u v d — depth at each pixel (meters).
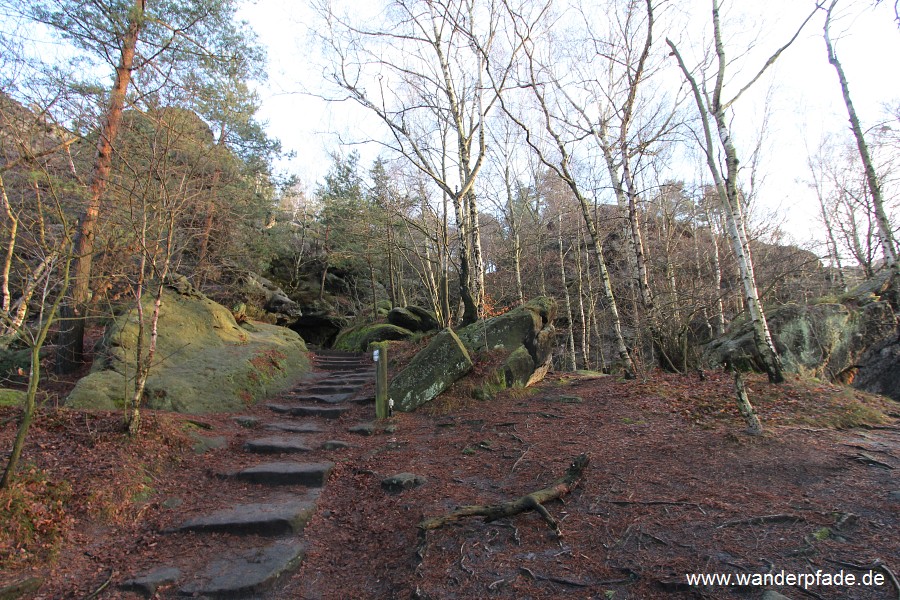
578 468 4.67
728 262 15.00
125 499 4.64
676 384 8.43
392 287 24.48
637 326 10.57
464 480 5.20
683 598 2.93
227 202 12.70
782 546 3.37
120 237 7.16
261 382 9.59
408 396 8.19
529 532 3.90
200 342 10.12
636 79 9.56
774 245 17.92
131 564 3.81
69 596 3.40
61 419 5.88
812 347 10.24
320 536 4.35
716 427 6.15
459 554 3.68
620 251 16.92
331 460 6.06
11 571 3.50
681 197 15.74
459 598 3.15
